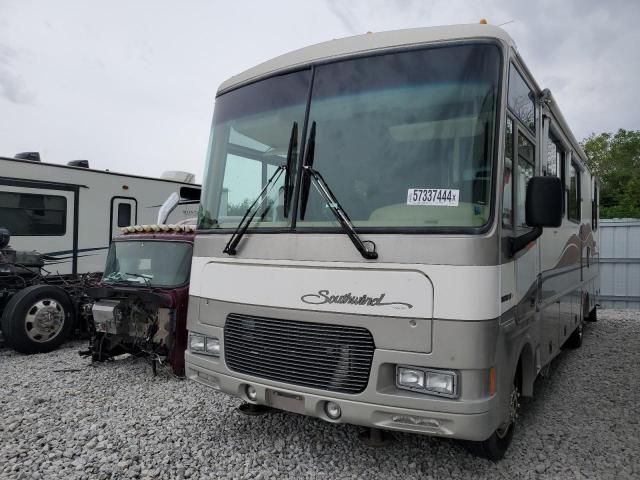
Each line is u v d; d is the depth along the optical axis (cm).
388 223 313
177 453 385
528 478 350
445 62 324
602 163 3500
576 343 747
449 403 289
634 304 1375
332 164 342
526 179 381
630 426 444
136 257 630
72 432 425
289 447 395
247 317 360
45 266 940
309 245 333
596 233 937
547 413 477
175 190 1171
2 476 350
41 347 706
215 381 381
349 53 356
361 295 312
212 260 387
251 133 392
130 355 676
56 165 956
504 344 312
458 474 355
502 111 311
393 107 332
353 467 364
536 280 408
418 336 297
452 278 292
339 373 317
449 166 310
